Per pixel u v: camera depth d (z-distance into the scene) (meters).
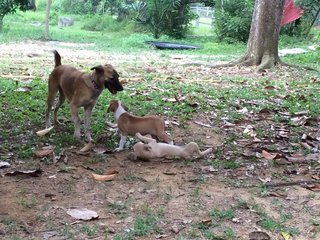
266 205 2.35
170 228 2.08
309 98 4.91
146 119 2.97
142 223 2.10
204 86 5.36
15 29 12.95
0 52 8.29
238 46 11.91
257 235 2.04
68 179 2.55
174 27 13.43
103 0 16.64
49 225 2.07
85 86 3.08
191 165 2.82
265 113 4.16
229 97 4.73
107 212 2.21
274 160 2.93
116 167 2.76
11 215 2.14
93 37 12.42
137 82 5.42
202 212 2.24
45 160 2.78
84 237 1.99
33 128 3.40
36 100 4.15
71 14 17.83
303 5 13.33
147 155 2.83
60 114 3.75
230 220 2.18
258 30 7.45
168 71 6.62
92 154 2.93
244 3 12.77
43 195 2.35
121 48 10.14
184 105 4.21
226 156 3.01
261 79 6.21
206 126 3.64
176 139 3.33
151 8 13.25
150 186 2.51
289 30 13.30
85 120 3.18
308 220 2.21
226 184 2.58
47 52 8.58
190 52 10.09
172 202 2.34
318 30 13.98
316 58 8.88
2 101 4.05
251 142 3.30
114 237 1.98
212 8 17.20
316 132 3.65
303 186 2.58
